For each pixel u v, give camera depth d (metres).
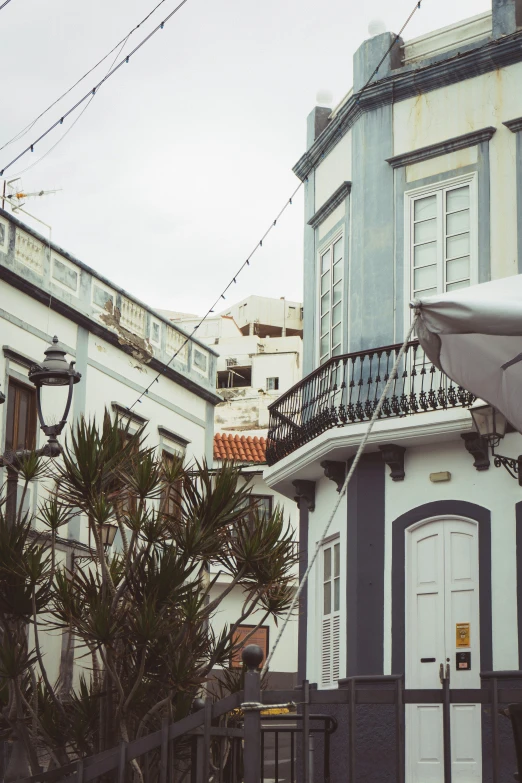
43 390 19.78
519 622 13.52
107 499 11.05
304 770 5.96
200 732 6.30
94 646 11.40
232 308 51.50
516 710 5.98
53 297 20.12
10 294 19.19
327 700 6.31
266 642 31.28
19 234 19.39
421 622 14.30
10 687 11.51
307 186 17.94
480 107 15.14
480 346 7.41
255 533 11.14
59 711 11.16
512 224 14.68
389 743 13.25
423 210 15.47
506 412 7.66
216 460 31.59
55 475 11.80
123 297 22.47
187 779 11.66
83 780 6.47
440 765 13.56
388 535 14.75
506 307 6.65
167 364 22.42
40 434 19.69
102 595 10.87
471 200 15.03
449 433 14.12
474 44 15.41
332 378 15.62
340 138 16.88
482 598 13.84
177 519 11.09
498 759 6.00
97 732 11.21
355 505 15.05
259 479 32.06
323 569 16.08
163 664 10.91
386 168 15.83
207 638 12.10
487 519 13.98
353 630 14.70
